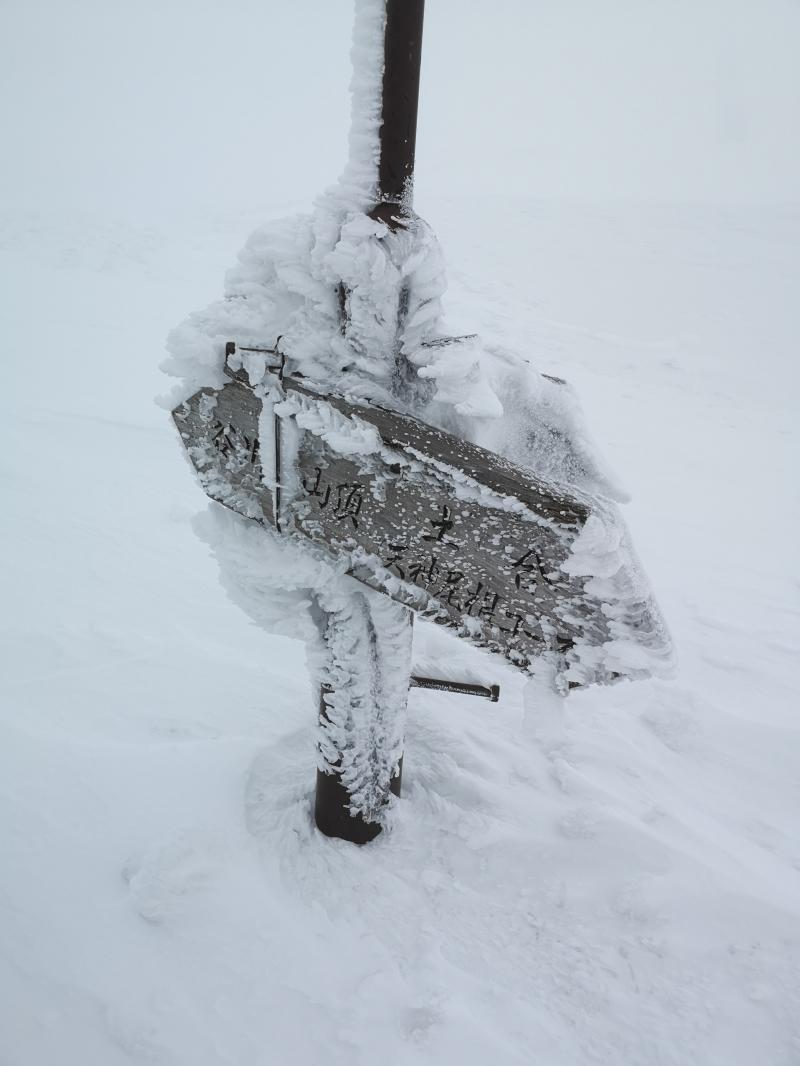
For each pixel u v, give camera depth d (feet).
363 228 5.55
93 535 13.85
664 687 11.50
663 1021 6.11
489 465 5.17
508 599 5.44
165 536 14.19
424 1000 5.99
